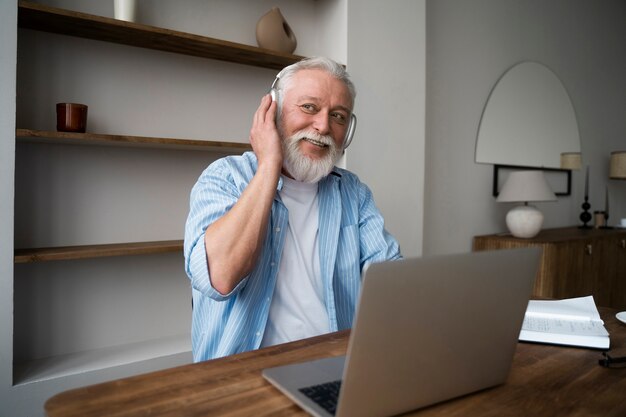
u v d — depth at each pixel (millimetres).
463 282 674
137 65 2104
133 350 2062
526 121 3859
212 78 2305
